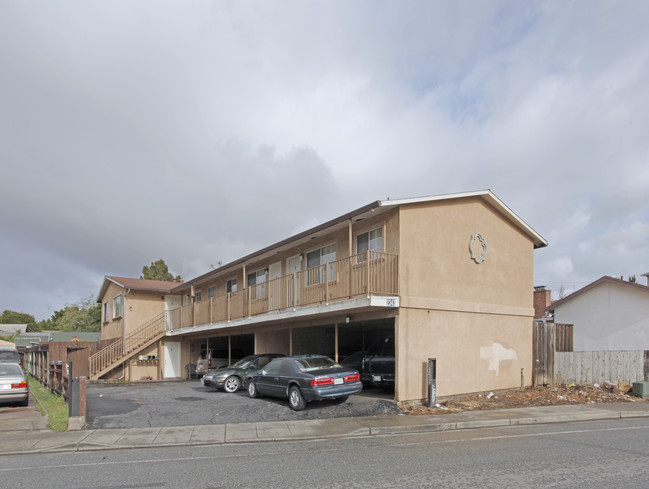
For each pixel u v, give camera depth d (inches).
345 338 829.8
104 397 639.1
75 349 750.5
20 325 2849.4
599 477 257.6
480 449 336.5
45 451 355.3
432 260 584.4
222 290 1053.2
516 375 667.4
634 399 627.2
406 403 530.9
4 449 355.9
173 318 1097.4
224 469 290.0
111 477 275.4
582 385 695.7
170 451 349.4
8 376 595.5
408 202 563.2
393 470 278.5
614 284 966.4
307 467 291.1
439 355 573.0
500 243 680.4
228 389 666.8
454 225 617.3
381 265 567.8
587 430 420.2
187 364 1099.3
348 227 642.2
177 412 502.9
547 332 719.1
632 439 372.8
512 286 687.7
